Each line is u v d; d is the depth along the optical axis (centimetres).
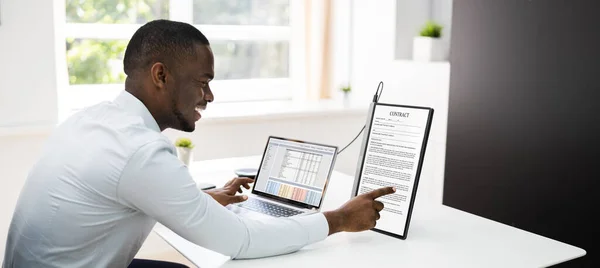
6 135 303
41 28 308
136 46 151
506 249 161
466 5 324
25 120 310
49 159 151
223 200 188
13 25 300
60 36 343
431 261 152
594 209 269
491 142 317
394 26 399
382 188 171
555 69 282
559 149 283
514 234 175
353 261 152
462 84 330
